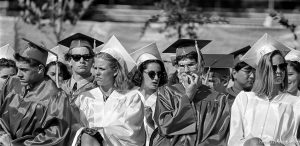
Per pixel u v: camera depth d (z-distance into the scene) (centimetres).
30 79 1092
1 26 1609
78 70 1226
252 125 1077
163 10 1662
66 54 1263
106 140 1071
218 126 1089
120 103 1106
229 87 1294
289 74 1238
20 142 1069
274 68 1077
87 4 1727
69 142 1078
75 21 1659
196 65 1113
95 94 1122
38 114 1077
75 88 1223
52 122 1069
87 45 1238
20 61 1088
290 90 1243
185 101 1080
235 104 1085
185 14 1650
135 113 1102
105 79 1110
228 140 1069
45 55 1111
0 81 1262
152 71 1217
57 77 1130
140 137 1106
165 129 1077
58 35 1617
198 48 1134
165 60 1359
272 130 1074
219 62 1294
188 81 1099
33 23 1625
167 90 1109
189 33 1622
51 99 1080
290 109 1085
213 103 1100
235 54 1298
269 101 1088
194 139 1078
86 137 1062
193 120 1080
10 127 1090
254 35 1617
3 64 1268
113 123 1091
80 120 1110
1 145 1070
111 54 1114
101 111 1108
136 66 1181
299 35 1622
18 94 1101
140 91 1226
